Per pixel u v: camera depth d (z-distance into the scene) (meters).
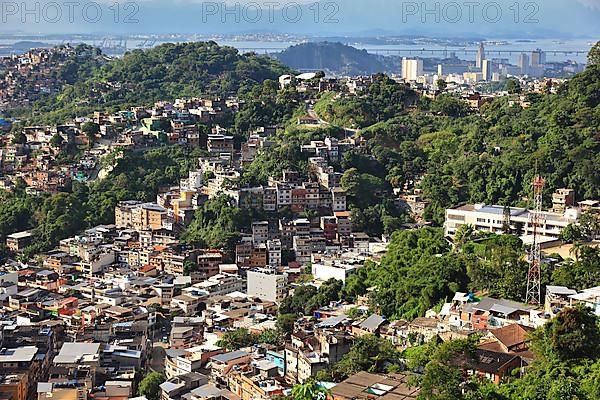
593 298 195.75
